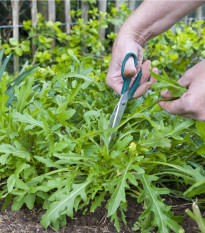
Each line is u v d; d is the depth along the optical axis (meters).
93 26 3.90
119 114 1.20
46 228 1.01
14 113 1.15
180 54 4.12
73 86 1.43
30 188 1.06
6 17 4.84
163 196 1.29
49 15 3.97
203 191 0.88
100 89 1.38
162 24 1.35
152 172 1.21
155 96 1.38
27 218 1.13
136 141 1.25
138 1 4.47
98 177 1.13
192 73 1.01
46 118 1.21
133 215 1.16
